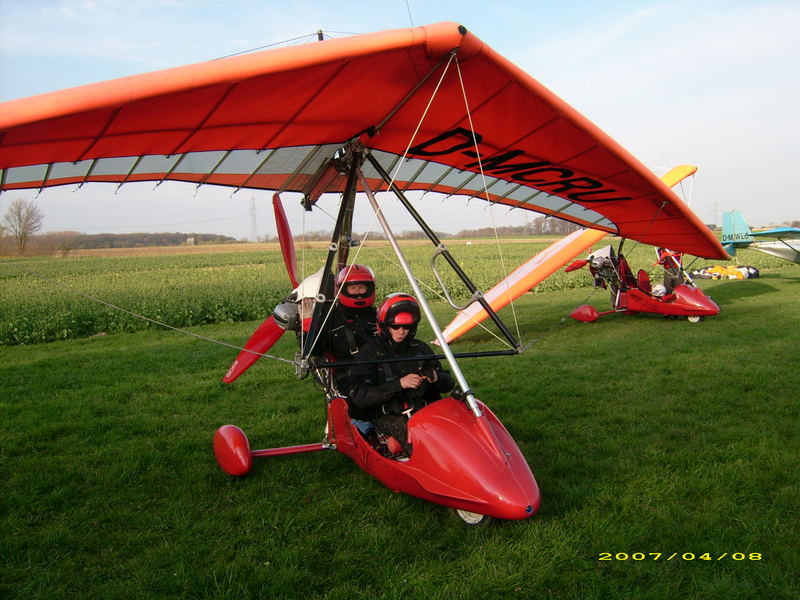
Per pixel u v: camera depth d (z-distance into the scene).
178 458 4.47
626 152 3.68
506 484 2.86
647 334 9.35
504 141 3.96
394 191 3.84
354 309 4.06
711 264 24.38
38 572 2.86
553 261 10.73
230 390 6.64
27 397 6.46
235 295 16.45
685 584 2.62
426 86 3.20
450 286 18.53
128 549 3.09
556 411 5.40
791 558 2.75
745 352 7.51
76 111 2.34
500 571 2.73
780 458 3.99
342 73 2.90
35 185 3.51
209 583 2.73
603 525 3.13
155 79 2.44
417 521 3.28
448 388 3.77
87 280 26.61
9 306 14.86
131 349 9.77
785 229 19.59
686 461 4.02
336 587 2.68
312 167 4.48
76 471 4.16
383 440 3.61
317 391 6.46
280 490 3.81
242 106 3.00
